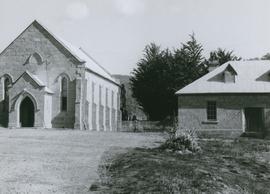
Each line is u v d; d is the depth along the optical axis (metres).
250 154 23.28
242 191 14.42
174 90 54.34
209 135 36.88
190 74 54.81
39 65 46.22
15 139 28.09
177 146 22.75
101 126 54.53
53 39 46.19
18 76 46.62
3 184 13.72
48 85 46.00
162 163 17.70
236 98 36.78
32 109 45.50
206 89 37.66
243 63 40.44
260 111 36.94
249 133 36.22
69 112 45.38
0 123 46.47
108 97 60.31
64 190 13.27
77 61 45.56
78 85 45.06
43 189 13.30
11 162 17.80
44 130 39.44
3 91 46.91
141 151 22.14
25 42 46.78
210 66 42.84
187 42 58.00
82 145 25.23
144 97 57.84
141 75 58.31
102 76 55.31
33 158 19.14
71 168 16.84
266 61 40.34
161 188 13.48
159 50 66.50
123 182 14.41
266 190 15.03
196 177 15.09
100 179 14.88
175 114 56.03
